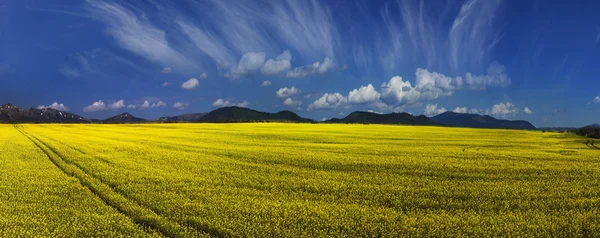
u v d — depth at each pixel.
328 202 16.00
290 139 47.53
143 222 13.41
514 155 31.56
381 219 13.62
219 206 14.98
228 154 31.34
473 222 13.10
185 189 18.02
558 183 19.83
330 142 43.72
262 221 13.20
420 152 33.28
